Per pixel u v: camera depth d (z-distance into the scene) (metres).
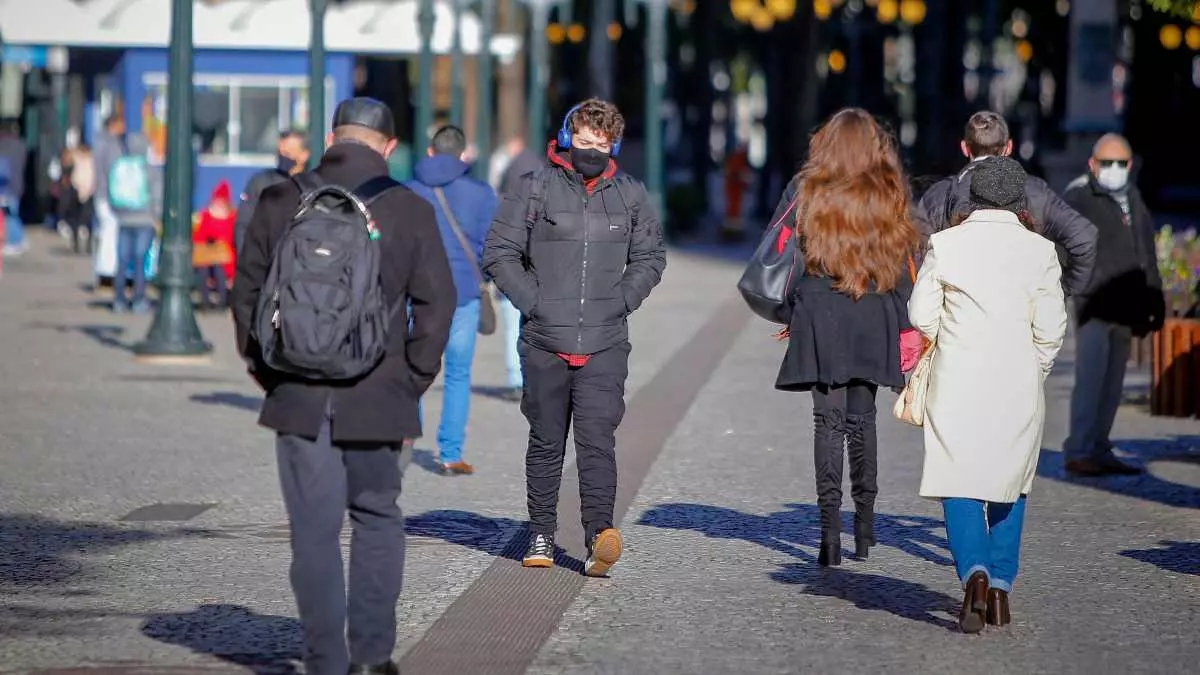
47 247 53.59
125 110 46.25
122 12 45.62
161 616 11.84
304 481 9.56
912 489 16.98
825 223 12.72
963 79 82.56
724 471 17.78
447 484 17.08
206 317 34.16
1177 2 21.42
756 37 108.69
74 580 12.91
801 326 13.00
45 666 10.57
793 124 73.94
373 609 9.75
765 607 12.19
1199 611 12.14
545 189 12.96
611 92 80.81
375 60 66.94
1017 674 10.52
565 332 12.91
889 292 12.99
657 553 13.95
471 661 10.73
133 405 22.09
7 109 67.06
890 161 12.87
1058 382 25.81
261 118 47.38
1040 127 83.25
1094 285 17.58
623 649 11.05
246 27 46.53
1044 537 14.69
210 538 14.41
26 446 18.92
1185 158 77.88
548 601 12.32
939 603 12.35
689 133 112.88
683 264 50.44
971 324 11.52
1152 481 17.44
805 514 15.62
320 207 9.52
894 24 96.94
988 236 11.62
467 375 17.53
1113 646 11.19
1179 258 25.91
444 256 9.74
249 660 10.74
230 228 34.72
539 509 13.35
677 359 27.70
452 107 53.19
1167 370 20.72
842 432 13.32
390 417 9.55
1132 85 75.25
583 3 90.00
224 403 22.41
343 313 9.22
